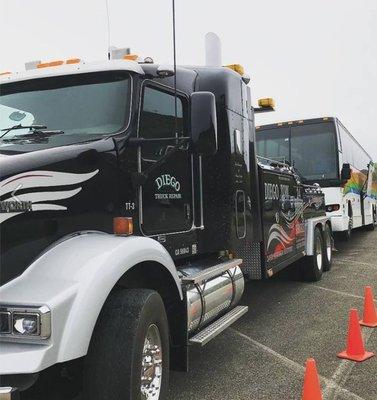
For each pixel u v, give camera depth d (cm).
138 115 414
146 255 352
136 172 407
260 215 642
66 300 286
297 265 915
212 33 591
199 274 458
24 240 309
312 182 1345
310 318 668
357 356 503
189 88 504
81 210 353
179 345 413
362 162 1894
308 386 373
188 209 487
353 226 1571
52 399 356
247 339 581
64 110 418
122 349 316
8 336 280
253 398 416
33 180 320
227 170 532
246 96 600
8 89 436
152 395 354
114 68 417
